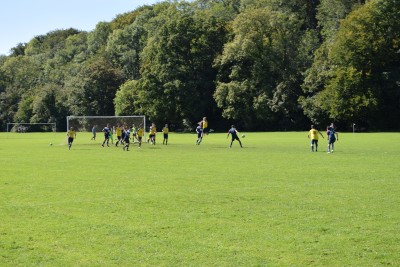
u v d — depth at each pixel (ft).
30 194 60.03
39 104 407.44
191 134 278.26
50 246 37.19
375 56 268.21
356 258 33.68
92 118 228.84
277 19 306.76
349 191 59.67
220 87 307.78
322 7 316.60
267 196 56.80
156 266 32.55
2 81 475.31
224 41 337.93
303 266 32.30
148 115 333.21
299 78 305.53
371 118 279.49
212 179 72.18
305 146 148.56
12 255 35.12
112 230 41.55
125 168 89.51
